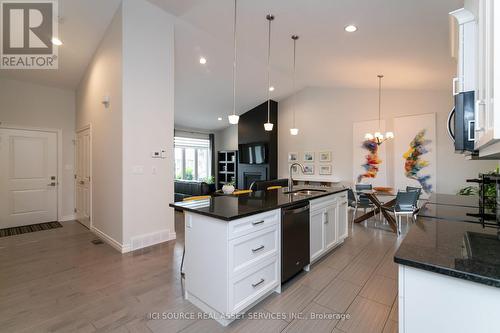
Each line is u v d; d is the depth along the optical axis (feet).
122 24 10.95
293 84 22.22
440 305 3.10
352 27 9.98
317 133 23.41
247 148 27.53
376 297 7.43
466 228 4.83
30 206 15.88
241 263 6.37
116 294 7.55
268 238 7.23
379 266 9.64
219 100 23.52
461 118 3.59
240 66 17.63
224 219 5.96
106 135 12.41
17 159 15.44
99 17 11.64
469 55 3.51
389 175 19.34
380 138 17.57
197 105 24.12
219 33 13.29
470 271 2.86
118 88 11.27
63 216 17.03
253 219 6.70
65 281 8.34
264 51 14.79
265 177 25.86
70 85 16.76
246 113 27.35
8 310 6.75
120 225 11.14
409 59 12.16
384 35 10.18
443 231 4.61
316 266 9.64
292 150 25.14
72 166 17.47
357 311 6.74
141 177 11.57
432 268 3.04
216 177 31.99
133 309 6.82
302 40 12.29
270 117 25.64
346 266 9.63
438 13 7.91
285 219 7.84
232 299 6.13
